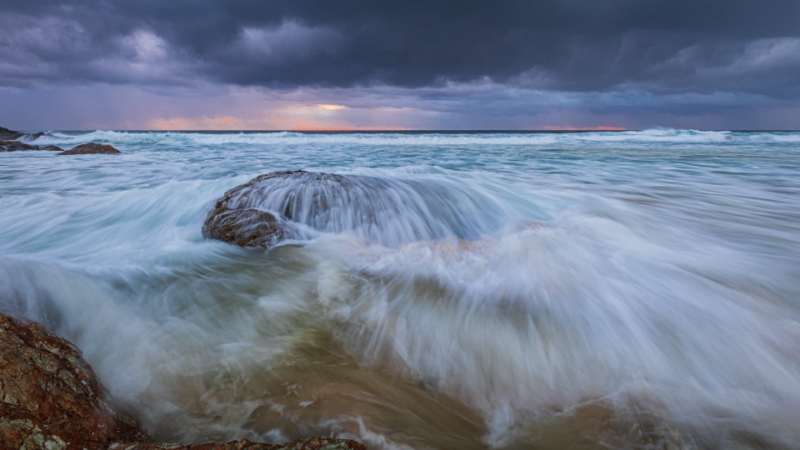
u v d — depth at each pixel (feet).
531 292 14.12
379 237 21.90
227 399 9.73
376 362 11.18
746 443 8.68
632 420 9.30
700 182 36.37
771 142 102.73
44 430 7.41
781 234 20.75
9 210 24.45
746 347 11.50
